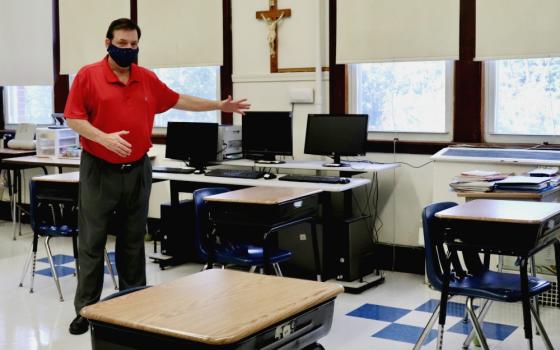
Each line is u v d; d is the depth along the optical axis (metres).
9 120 8.31
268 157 6.20
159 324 2.05
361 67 6.15
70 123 4.19
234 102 4.68
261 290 2.40
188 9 6.87
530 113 5.52
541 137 5.48
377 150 6.05
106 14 7.36
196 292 2.39
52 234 5.19
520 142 5.56
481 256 4.93
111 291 5.43
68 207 5.40
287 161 6.16
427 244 3.59
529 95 5.51
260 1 6.48
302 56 6.31
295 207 4.42
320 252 5.50
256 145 6.17
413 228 5.93
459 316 4.74
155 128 7.32
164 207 6.17
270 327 2.11
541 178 4.52
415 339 4.33
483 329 4.46
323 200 5.47
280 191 4.62
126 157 4.36
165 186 7.16
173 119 7.22
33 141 7.55
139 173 4.45
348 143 5.77
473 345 4.20
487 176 4.67
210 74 7.00
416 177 5.89
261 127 6.14
